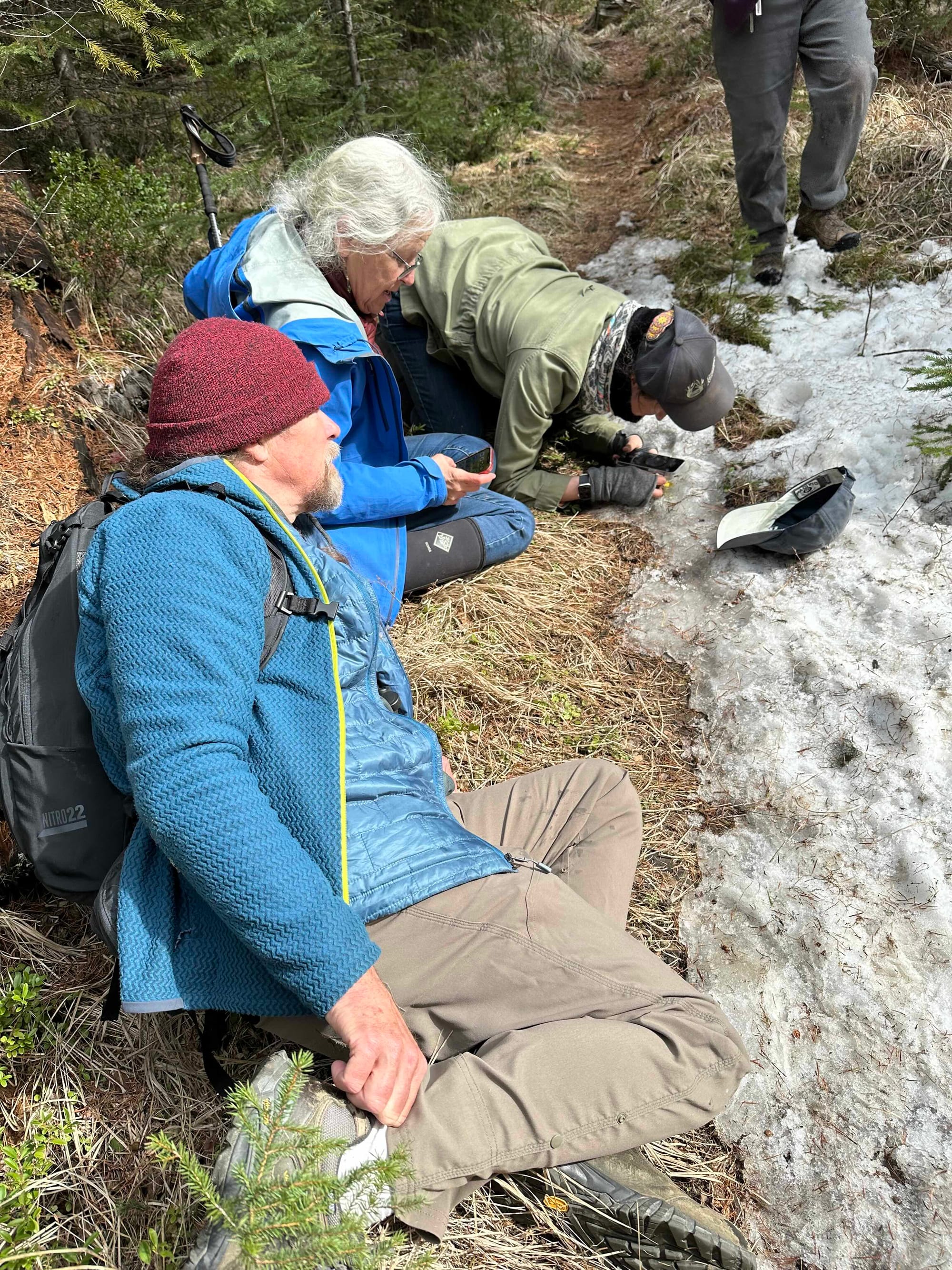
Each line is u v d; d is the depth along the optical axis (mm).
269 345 1653
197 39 4227
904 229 4199
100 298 3709
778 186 4035
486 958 1602
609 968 1620
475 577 3109
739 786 2449
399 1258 1560
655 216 5055
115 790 1706
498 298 3164
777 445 3377
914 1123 1781
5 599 2656
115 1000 1641
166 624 1426
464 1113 1474
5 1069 1809
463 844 1697
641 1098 1528
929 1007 1917
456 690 2736
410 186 2482
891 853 2174
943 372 2945
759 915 2146
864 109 3828
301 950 1388
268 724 1575
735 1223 1741
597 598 3107
